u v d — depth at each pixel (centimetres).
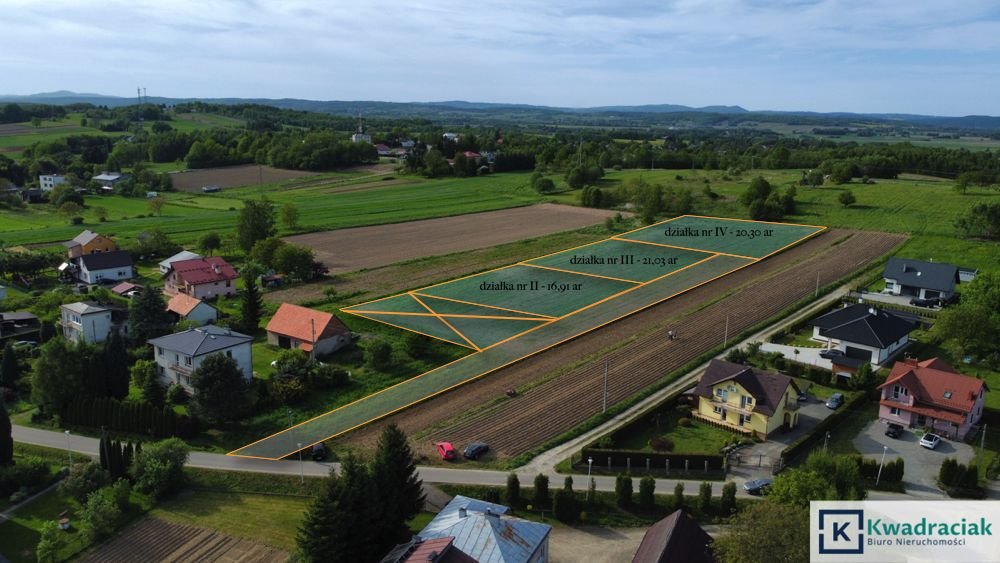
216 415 7100
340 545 4838
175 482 6097
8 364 8400
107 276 12725
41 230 16925
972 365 8556
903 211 17450
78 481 6047
